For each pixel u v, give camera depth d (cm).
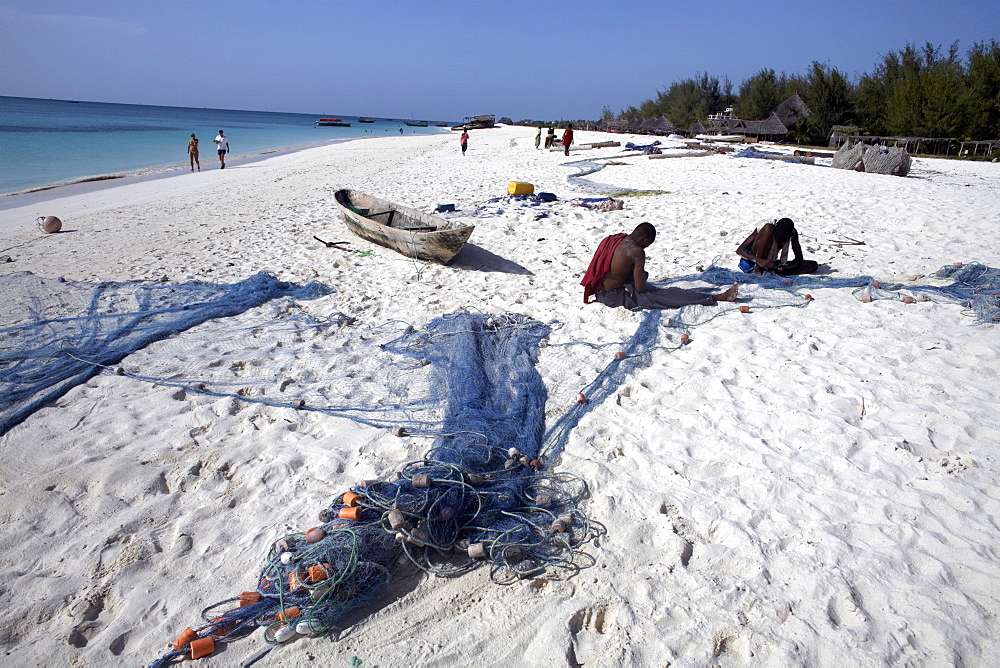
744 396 529
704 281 844
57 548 378
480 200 1611
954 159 3039
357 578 342
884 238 1059
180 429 507
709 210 1329
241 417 527
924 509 379
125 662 306
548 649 306
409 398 552
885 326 663
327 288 884
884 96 4266
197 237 1252
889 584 327
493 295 838
